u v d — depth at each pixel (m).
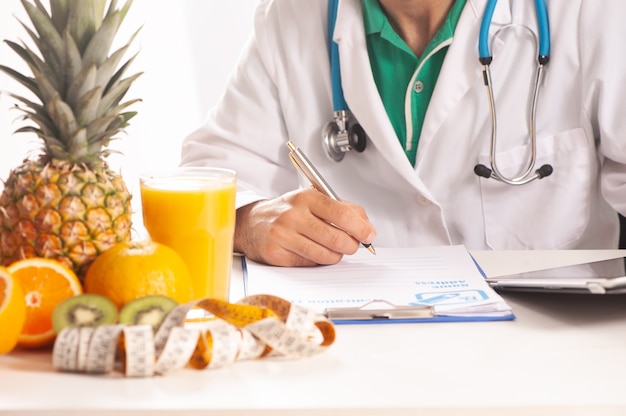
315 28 1.99
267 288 1.32
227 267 1.22
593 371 0.98
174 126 3.93
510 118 1.87
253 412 0.87
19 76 1.12
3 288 0.98
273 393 0.91
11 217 1.09
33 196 1.08
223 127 2.04
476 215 1.91
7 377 0.96
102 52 1.11
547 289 1.20
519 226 1.90
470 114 1.87
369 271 1.41
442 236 1.90
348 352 1.04
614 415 0.88
